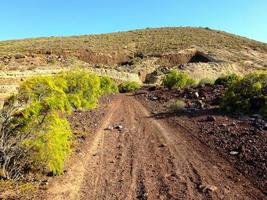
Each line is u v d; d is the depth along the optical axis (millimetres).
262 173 8703
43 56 71188
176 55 81125
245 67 73062
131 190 8570
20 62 62062
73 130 15547
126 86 44125
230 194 7789
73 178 9602
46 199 8211
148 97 30812
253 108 16219
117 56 83062
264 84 17516
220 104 18031
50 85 11281
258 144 10930
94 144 13258
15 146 9547
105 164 10758
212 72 65438
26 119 9891
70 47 83938
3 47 85438
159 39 104062
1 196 8266
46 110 10477
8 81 40750
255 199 7441
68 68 59625
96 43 96312
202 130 13977
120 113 21578
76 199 8234
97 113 21281
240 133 12500
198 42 98500
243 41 108062
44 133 9828
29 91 10812
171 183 8766
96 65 70375
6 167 9477
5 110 9969
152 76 65500
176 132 14398
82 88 21703
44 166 10000
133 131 15461
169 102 23969
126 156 11492
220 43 99625
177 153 11352
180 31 120375
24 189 8711
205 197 7742
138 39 105062
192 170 9578
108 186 8945
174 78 35969
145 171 9875
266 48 100188
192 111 18766
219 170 9367
